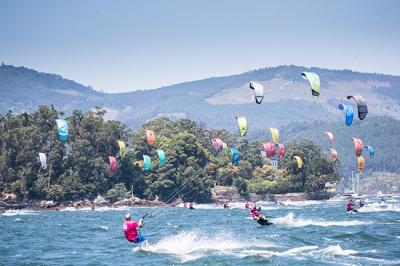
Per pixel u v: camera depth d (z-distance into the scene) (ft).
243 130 633.20
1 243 421.18
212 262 303.89
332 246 342.44
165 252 338.13
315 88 446.60
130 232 345.72
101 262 315.17
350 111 499.51
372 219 572.92
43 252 364.17
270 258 309.42
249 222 600.39
